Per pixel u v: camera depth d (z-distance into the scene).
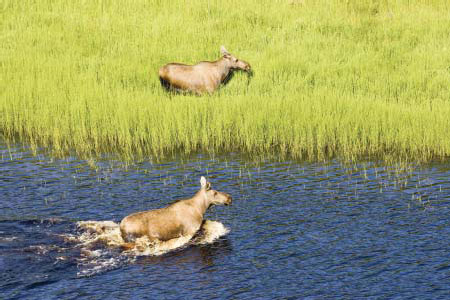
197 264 36.09
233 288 33.69
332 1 89.50
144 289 33.31
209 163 54.38
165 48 76.56
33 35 81.44
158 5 90.38
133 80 70.19
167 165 53.75
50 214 42.06
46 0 91.62
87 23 84.81
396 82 69.06
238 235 39.84
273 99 62.94
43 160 54.62
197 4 89.50
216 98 63.53
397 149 57.91
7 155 55.81
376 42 79.06
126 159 55.25
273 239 39.28
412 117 59.56
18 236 38.09
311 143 57.38
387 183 49.25
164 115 60.19
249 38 79.44
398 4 89.56
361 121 59.56
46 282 33.44
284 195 46.59
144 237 38.09
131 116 60.91
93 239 38.06
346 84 68.75
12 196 45.50
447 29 82.06
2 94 65.94
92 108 62.53
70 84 67.00
